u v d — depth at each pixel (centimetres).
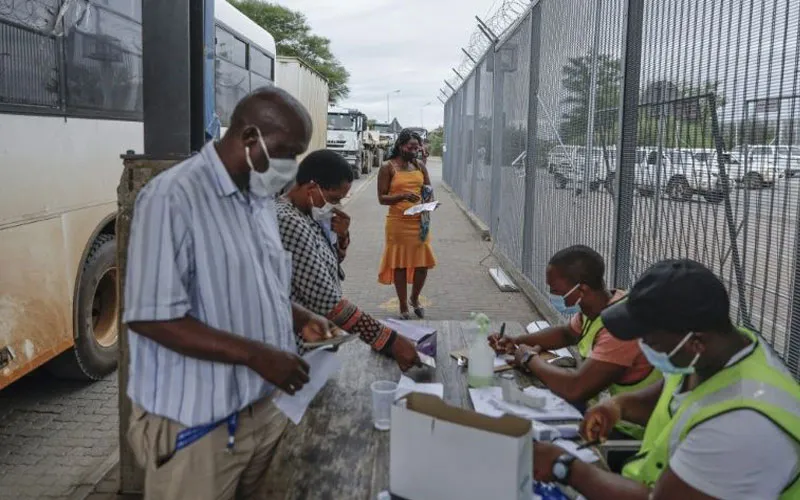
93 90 496
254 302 201
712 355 177
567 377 271
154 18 320
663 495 173
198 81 342
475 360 288
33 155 417
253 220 206
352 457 235
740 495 163
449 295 803
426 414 185
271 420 223
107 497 350
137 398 197
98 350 512
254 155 194
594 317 292
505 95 972
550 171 668
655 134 379
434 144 6144
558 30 641
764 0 265
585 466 196
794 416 165
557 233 636
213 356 188
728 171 293
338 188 307
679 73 347
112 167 527
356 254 1059
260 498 238
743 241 281
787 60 250
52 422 453
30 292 412
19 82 403
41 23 427
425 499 178
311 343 236
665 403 210
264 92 197
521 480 169
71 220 463
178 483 202
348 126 2753
